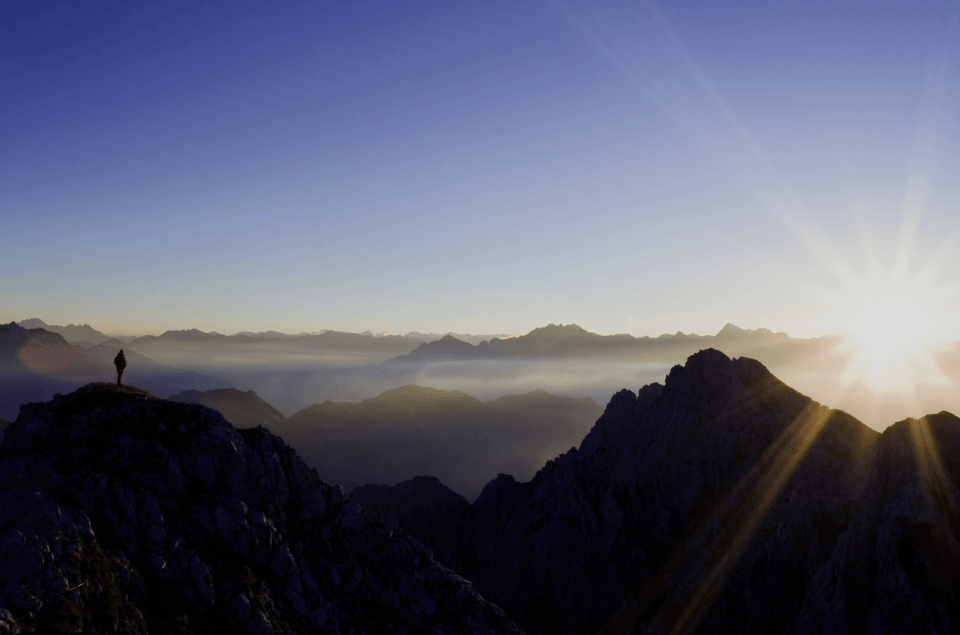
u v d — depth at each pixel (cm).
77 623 3047
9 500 3381
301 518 5044
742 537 8050
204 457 4522
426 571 5469
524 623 8731
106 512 3756
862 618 5959
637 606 8238
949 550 5872
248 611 3769
